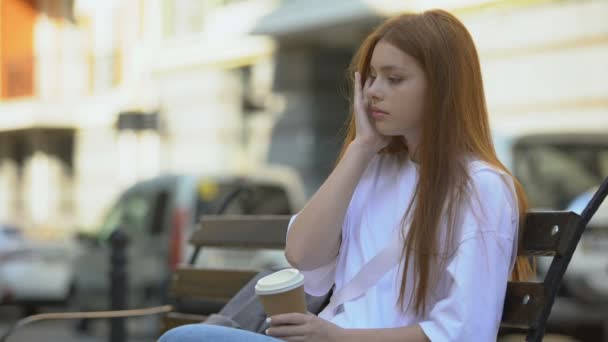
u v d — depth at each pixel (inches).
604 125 587.8
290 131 868.6
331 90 844.0
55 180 1179.3
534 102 620.4
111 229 497.7
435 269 105.1
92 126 1080.8
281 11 781.3
